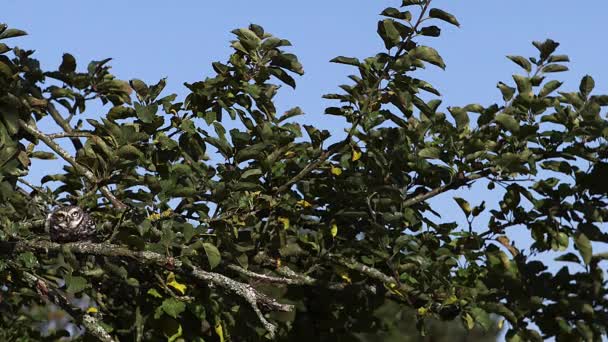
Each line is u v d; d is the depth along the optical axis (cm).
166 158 973
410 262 912
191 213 959
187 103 980
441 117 927
